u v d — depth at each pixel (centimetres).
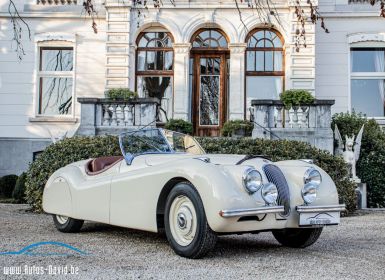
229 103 1285
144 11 1268
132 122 1122
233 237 528
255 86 1295
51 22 1361
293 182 423
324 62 1317
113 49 1261
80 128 1115
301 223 409
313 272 349
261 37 1295
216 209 363
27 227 584
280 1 1253
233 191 370
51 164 757
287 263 380
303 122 1088
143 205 425
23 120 1335
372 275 343
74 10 1356
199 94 1314
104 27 1356
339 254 425
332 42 1318
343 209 430
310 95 1083
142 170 439
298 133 1079
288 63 1245
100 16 1352
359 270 358
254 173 379
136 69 1312
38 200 758
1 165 1325
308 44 1223
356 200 874
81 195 497
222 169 385
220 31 1303
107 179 473
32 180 768
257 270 352
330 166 783
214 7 1259
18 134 1333
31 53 1352
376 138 1091
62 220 545
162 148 479
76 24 1357
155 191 415
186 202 394
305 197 413
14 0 1361
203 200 372
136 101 1117
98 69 1348
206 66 1318
